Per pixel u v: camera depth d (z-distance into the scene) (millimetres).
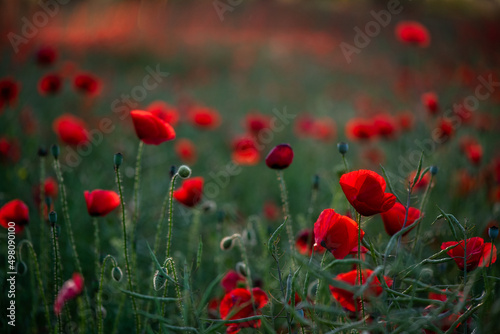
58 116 6266
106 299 2738
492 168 3812
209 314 2338
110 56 11891
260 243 3270
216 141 6668
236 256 3217
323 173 4840
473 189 3600
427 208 3059
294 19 17812
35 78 7219
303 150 6199
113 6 14227
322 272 1477
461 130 5102
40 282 2064
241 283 2385
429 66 10133
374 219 3199
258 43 15273
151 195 4258
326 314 1937
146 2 15164
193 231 3070
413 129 4789
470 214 3168
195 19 16562
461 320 1573
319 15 18312
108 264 2807
